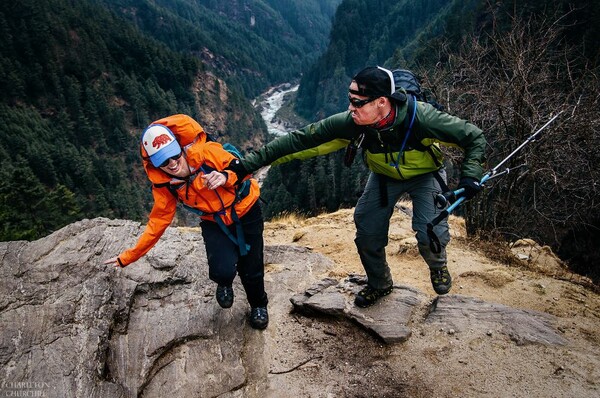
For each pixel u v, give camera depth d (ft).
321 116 507.30
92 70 370.73
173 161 7.84
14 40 342.64
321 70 552.41
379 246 10.18
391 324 10.52
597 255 26.55
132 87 378.53
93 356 8.63
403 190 9.34
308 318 11.42
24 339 8.73
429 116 8.05
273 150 8.82
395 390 8.95
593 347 9.78
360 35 591.78
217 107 442.50
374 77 7.63
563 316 11.35
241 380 9.20
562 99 21.45
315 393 9.02
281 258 14.99
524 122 20.40
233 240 9.09
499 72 22.04
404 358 9.75
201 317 10.56
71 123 333.83
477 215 20.88
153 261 11.89
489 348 9.73
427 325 10.67
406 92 8.24
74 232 12.50
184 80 430.61
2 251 11.28
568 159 20.51
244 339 10.34
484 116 22.31
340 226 19.42
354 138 8.70
